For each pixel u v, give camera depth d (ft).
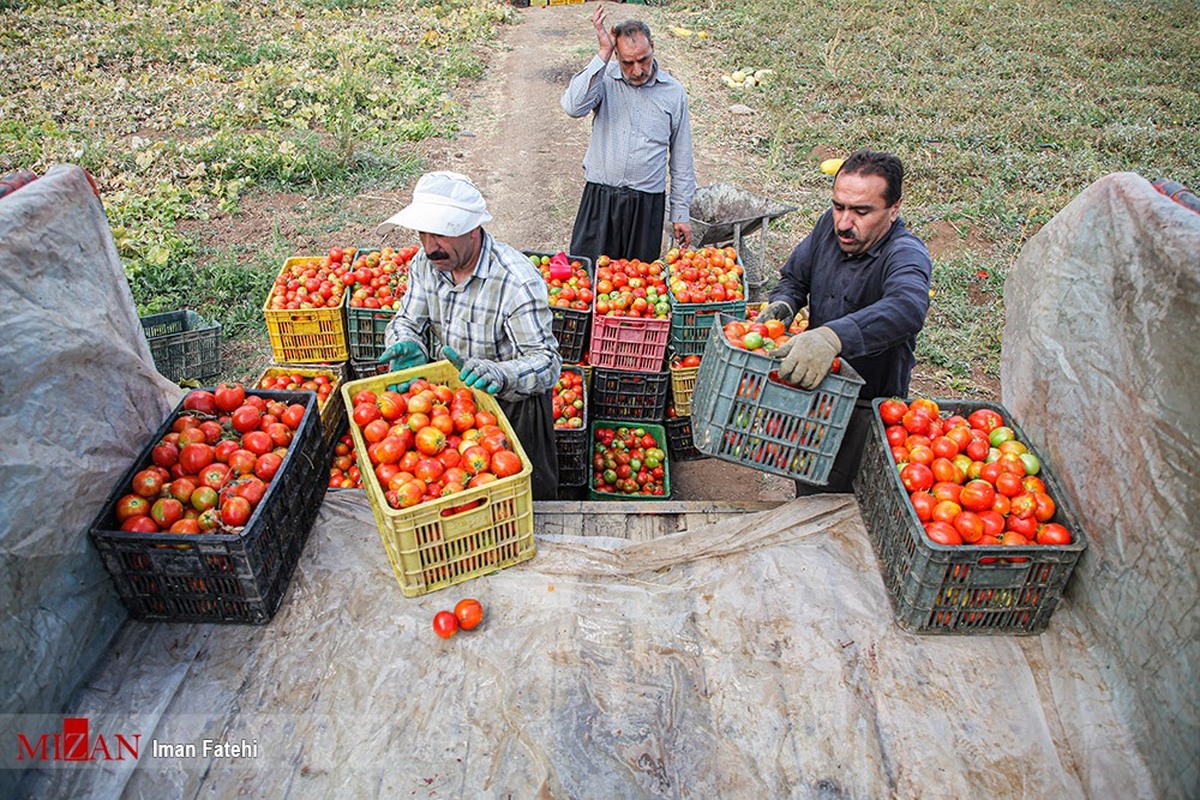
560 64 53.16
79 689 9.56
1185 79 50.93
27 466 8.98
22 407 9.07
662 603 10.88
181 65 49.57
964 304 26.45
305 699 9.59
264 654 10.11
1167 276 9.23
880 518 11.51
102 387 10.58
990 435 11.73
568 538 11.91
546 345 12.46
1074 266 11.26
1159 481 9.11
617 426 20.22
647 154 21.01
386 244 29.43
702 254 20.75
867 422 13.19
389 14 64.13
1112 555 9.80
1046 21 63.21
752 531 11.93
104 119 39.45
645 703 9.62
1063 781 8.91
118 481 10.53
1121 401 9.91
